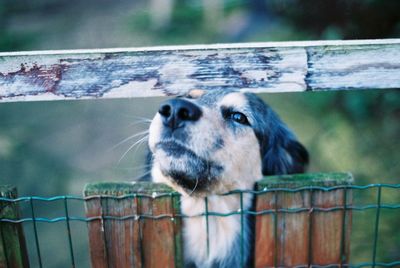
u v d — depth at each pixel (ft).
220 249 9.82
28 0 38.42
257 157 10.36
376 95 19.85
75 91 6.63
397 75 6.55
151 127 8.07
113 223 6.99
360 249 14.17
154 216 6.97
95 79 6.57
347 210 6.98
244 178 9.71
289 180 6.94
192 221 9.57
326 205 6.95
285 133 11.96
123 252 7.11
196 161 8.10
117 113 22.76
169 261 7.17
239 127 9.64
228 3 34.47
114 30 33.99
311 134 19.69
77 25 35.27
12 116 23.11
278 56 6.50
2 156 19.92
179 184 8.23
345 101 20.54
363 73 6.55
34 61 6.48
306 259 7.18
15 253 7.14
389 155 17.99
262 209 7.02
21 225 7.13
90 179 18.22
